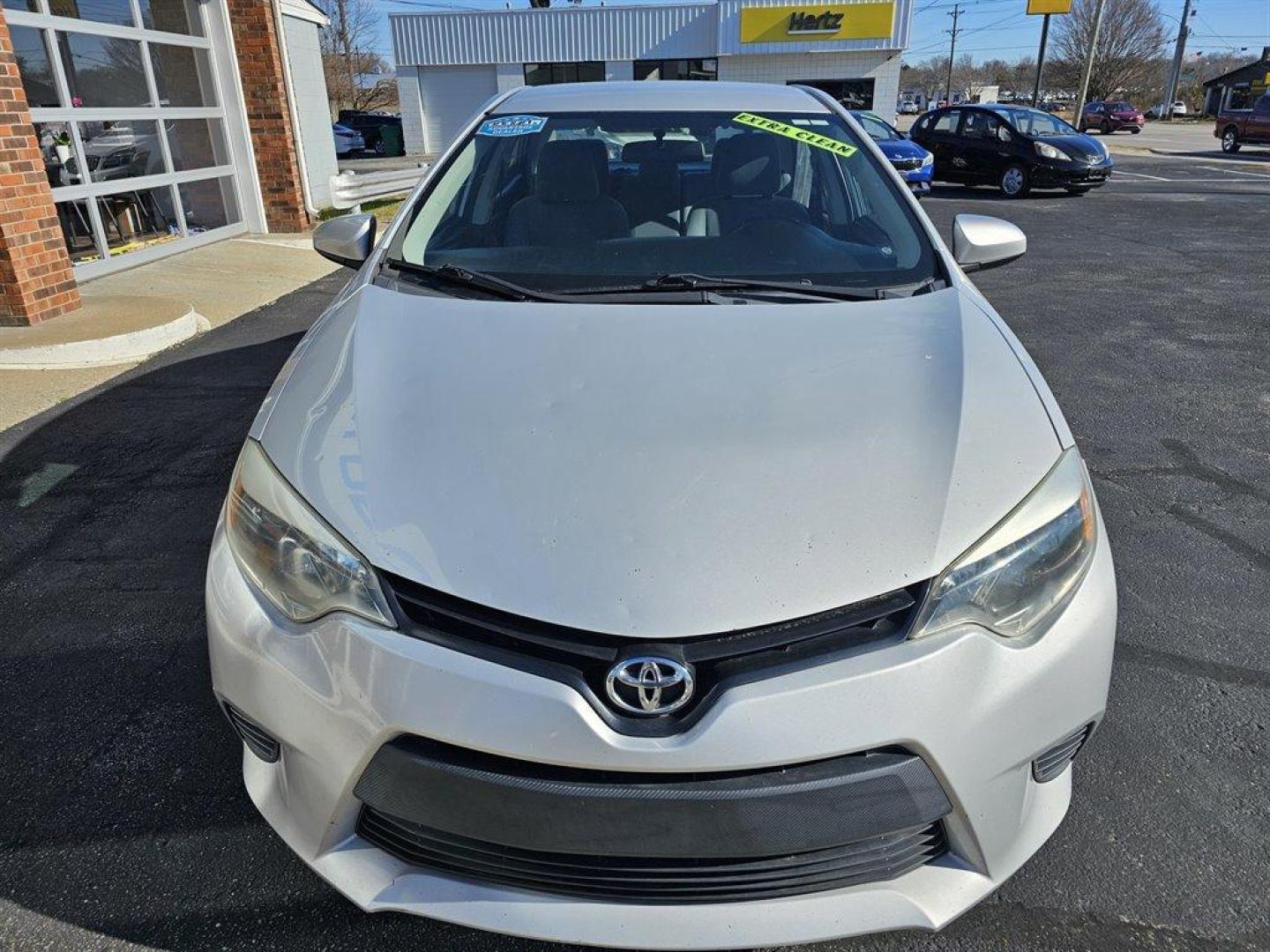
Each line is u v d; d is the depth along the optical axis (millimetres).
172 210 8484
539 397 1851
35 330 5531
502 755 1472
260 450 1843
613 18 27641
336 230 2820
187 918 1855
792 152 2896
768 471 1662
